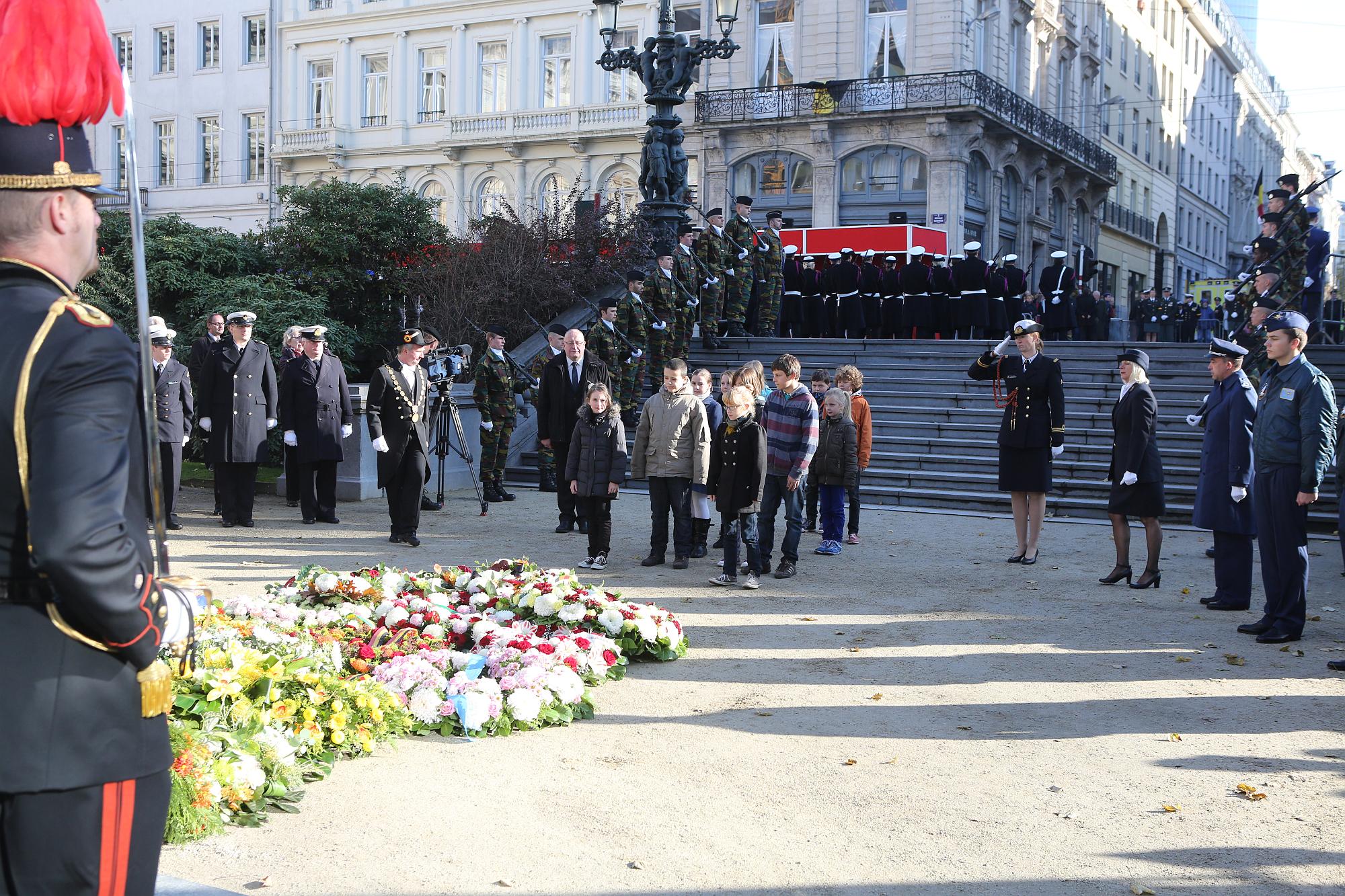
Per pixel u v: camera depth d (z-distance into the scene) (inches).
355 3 1612.9
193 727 170.6
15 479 72.6
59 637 74.2
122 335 78.4
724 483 354.6
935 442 585.0
